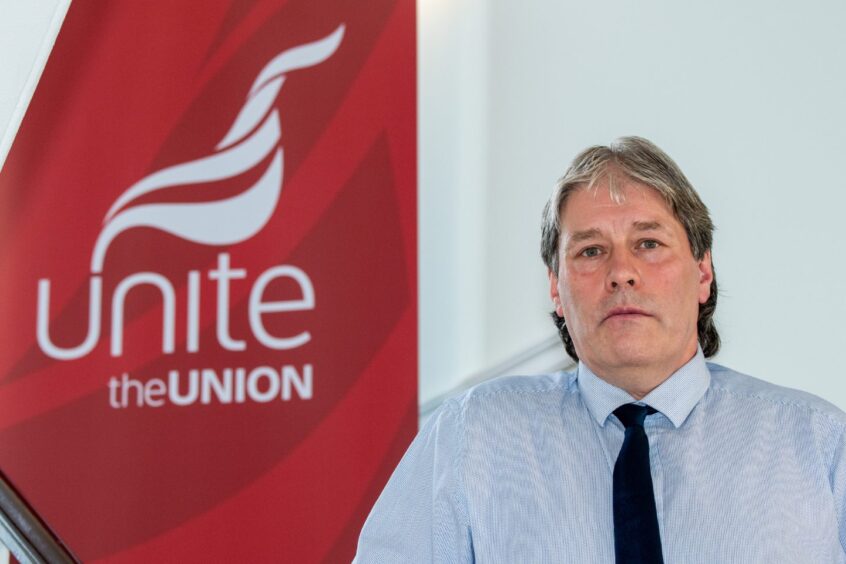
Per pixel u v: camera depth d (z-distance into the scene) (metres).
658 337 1.53
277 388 3.19
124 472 3.17
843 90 3.38
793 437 1.55
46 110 3.27
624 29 3.56
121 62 3.30
